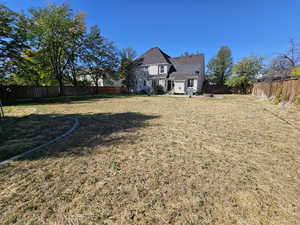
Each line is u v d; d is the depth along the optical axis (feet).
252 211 4.75
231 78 79.56
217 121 17.42
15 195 5.56
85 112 23.65
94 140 11.45
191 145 10.46
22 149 9.77
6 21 40.27
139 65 79.46
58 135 12.63
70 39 60.18
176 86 70.03
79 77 75.66
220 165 7.72
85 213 4.74
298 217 4.50
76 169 7.38
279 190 5.75
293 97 25.41
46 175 6.87
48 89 55.62
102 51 71.92
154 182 6.33
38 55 54.39
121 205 5.06
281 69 47.73
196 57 77.30
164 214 4.68
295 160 8.18
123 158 8.56
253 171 7.13
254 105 30.50
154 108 27.45
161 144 10.67
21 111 24.81
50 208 4.94
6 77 48.16
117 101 39.75
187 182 6.31
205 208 4.90
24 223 4.36
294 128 14.29
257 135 12.45
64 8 55.93
